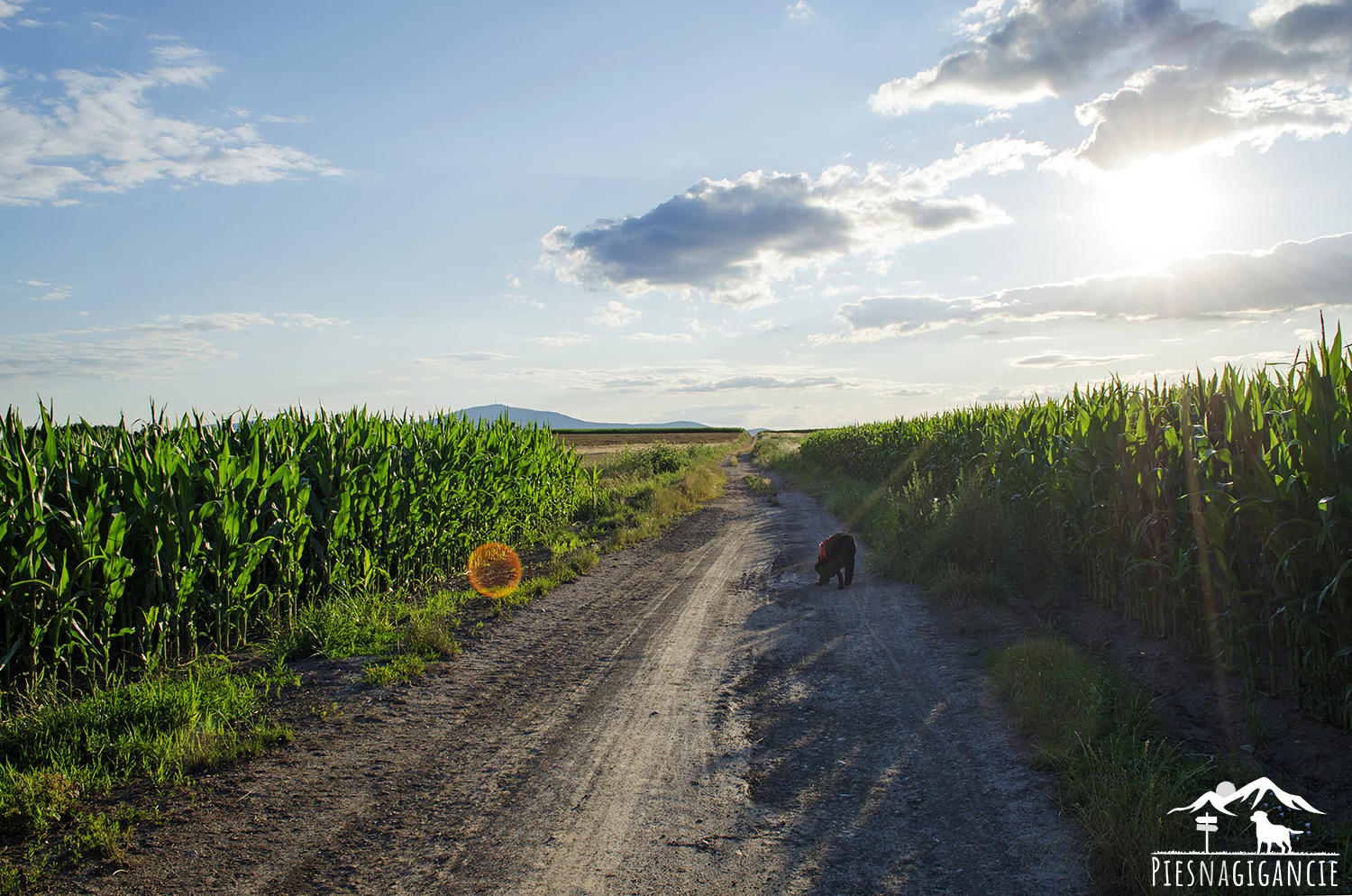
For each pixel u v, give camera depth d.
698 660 6.76
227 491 7.14
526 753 4.74
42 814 3.61
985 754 4.43
